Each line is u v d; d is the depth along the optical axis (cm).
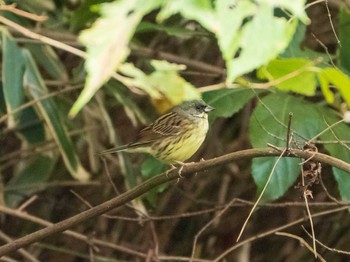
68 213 1252
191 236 1180
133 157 1101
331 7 959
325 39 1043
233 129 1133
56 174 1237
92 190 1225
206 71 1024
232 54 292
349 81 397
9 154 1190
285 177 692
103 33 287
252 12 296
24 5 941
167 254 1180
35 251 1238
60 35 959
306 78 439
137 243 1202
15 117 932
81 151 1191
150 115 1163
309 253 1128
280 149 577
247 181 1138
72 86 982
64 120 1072
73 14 846
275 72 441
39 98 885
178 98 334
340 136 716
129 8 291
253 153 583
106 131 1119
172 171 636
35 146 1126
